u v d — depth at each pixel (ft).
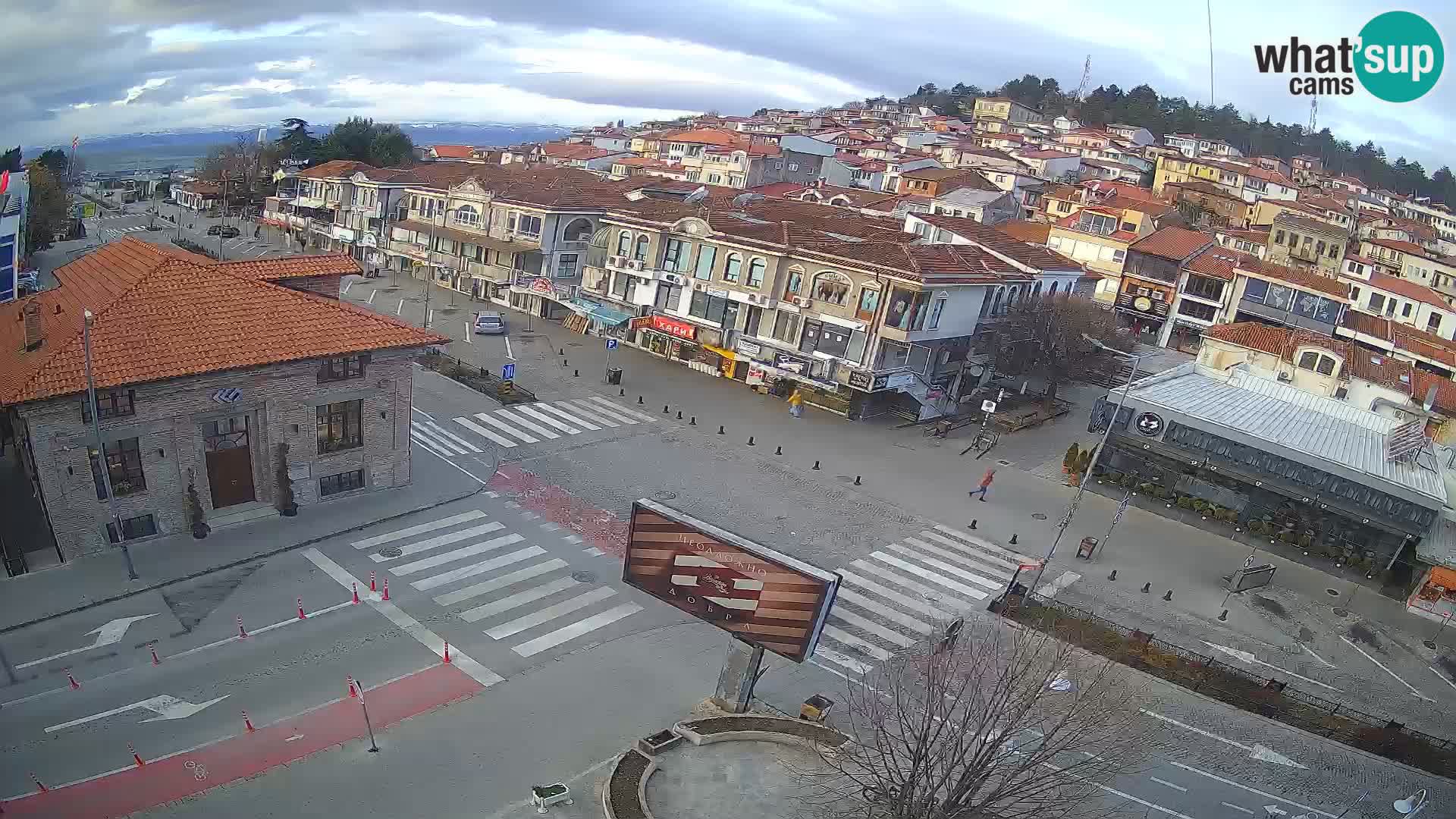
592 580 112.37
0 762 73.36
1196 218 392.68
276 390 112.16
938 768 82.02
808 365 181.88
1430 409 194.49
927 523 139.85
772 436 169.17
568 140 566.77
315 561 108.88
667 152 433.07
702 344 200.64
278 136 449.06
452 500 128.77
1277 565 142.10
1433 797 91.20
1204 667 107.76
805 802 77.71
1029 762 68.95
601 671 94.63
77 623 92.22
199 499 110.11
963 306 186.91
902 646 105.40
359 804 72.79
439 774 77.10
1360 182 583.58
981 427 190.19
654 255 209.67
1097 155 513.86
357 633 95.96
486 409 167.63
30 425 95.04
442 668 91.91
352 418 123.13
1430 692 112.88
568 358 206.90
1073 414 207.00
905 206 293.43
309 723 81.61
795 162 385.70
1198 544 145.59
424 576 108.58
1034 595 119.65
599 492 137.18
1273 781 90.53
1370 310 279.49
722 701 90.22
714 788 78.38
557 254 242.37
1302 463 145.89
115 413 100.73
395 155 403.13
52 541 106.22
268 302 117.29
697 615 86.89
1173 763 90.89
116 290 112.06
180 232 337.31
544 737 83.46
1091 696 84.53
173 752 76.38
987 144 519.19
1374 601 134.82
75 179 463.01
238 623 95.09
